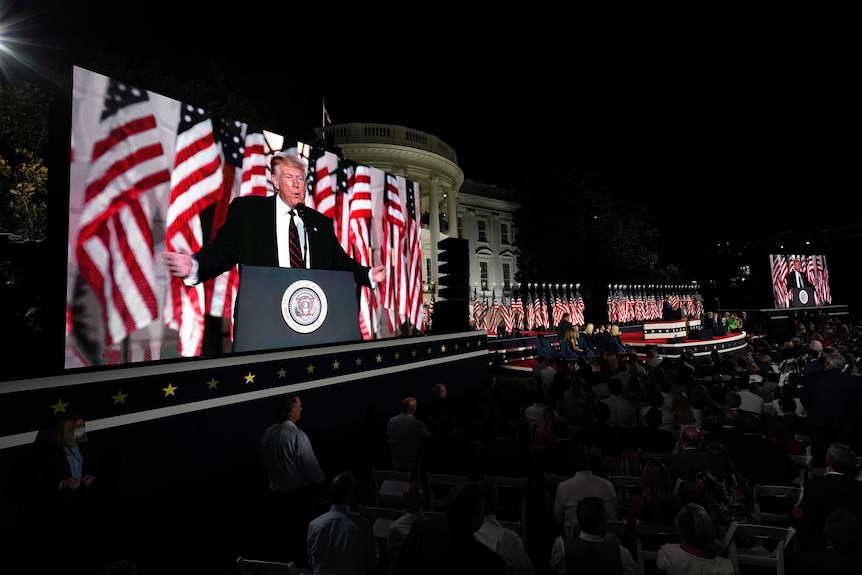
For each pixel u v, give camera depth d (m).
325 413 8.73
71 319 5.60
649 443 6.20
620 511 5.31
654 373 10.55
